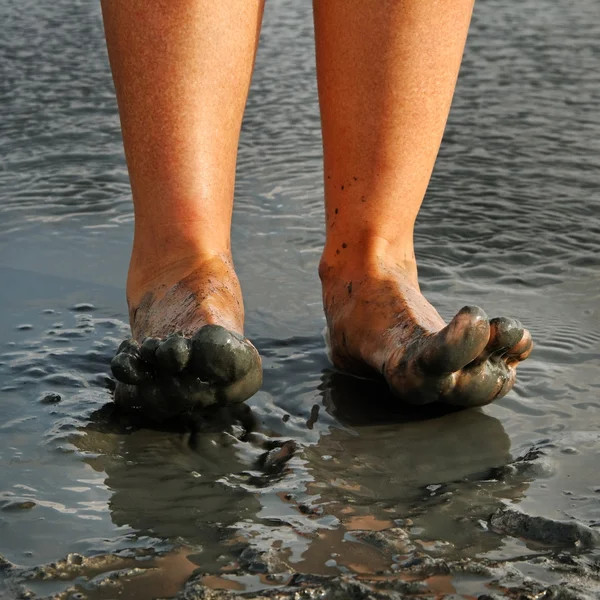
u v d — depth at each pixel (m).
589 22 6.42
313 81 4.76
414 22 1.82
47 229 2.75
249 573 1.22
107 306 2.21
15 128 3.85
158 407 1.63
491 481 1.49
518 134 3.86
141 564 1.24
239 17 1.76
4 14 6.31
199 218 1.81
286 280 2.40
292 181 3.26
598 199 3.05
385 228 1.93
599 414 1.73
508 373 1.71
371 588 1.19
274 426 1.70
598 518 1.37
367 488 1.47
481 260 2.53
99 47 5.39
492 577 1.22
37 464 1.53
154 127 1.77
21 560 1.25
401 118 1.87
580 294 2.30
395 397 1.82
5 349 1.97
